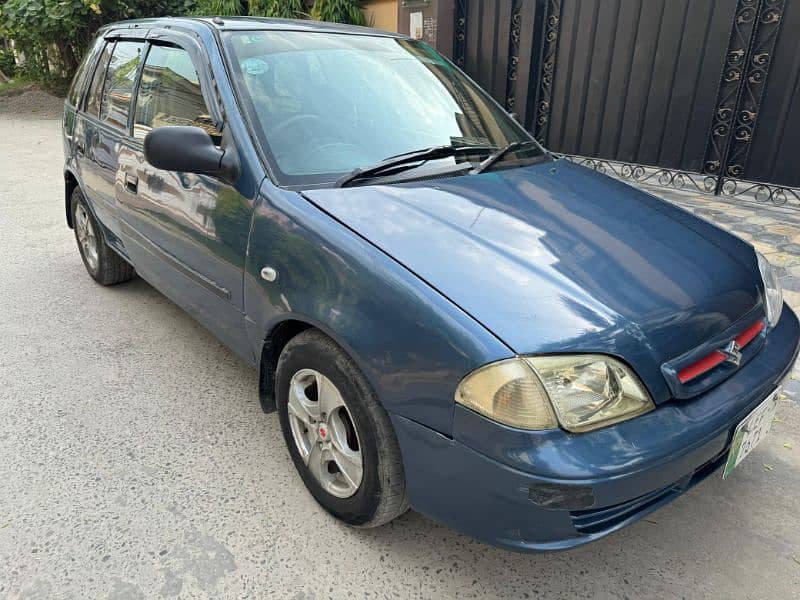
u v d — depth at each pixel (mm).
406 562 2090
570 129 7148
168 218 2812
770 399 1979
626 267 1965
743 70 5703
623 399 1650
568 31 6828
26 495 2359
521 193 2367
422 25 8625
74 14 12977
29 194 6840
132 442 2688
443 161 2537
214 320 2711
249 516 2277
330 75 2691
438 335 1690
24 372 3232
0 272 4621
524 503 1602
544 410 1576
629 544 2178
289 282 2100
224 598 1940
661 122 6402
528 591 1989
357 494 2066
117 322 3824
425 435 1752
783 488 2443
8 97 14648
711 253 2213
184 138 2232
